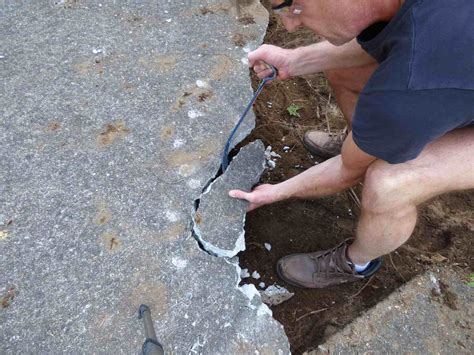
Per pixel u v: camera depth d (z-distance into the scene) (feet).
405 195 4.60
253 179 5.95
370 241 5.20
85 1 7.21
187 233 5.35
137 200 5.47
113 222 5.29
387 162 4.44
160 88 6.42
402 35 3.61
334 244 6.49
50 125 5.89
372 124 3.99
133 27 7.03
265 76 6.33
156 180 5.65
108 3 7.25
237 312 4.99
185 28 7.15
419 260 6.46
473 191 7.32
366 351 5.43
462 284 6.19
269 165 7.07
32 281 4.85
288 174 7.04
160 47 6.86
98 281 4.91
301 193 5.78
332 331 5.74
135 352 4.58
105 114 6.07
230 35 7.19
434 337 5.65
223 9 7.50
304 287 6.06
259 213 6.60
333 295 6.10
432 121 3.78
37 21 6.86
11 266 4.91
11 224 5.16
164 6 7.37
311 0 3.69
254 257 6.23
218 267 5.22
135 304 4.83
